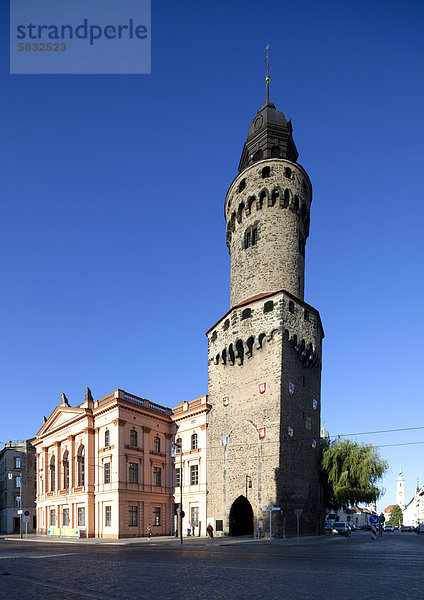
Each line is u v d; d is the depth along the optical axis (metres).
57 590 13.76
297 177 60.81
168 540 46.50
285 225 59.06
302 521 48.88
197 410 57.50
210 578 16.22
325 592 13.12
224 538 47.56
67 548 37.03
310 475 51.91
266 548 33.78
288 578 16.14
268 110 65.12
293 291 57.41
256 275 58.34
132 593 13.12
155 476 57.53
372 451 51.84
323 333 61.31
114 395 54.69
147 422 57.75
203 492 54.50
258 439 49.72
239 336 54.28
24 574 18.08
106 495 53.09
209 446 55.47
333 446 53.44
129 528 51.78
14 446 92.38
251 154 65.31
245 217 61.66
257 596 12.50
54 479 67.25
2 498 93.31
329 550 31.17
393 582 15.10
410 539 49.69
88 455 56.47
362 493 50.25
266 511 46.91
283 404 48.97
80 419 59.28
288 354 51.50
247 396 52.38
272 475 47.16
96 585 14.74
